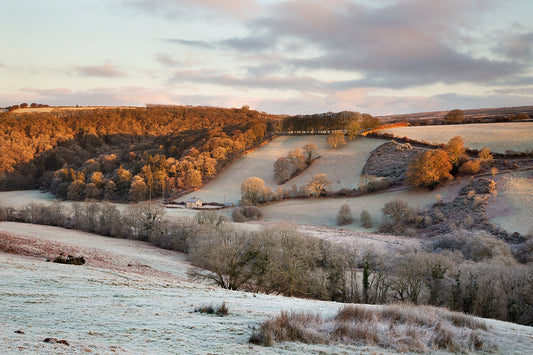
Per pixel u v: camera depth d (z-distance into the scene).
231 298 20.88
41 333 9.50
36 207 95.69
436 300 46.28
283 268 43.66
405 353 10.67
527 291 41.16
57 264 27.86
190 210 115.12
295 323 11.84
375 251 55.16
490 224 76.81
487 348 12.27
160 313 13.69
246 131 181.50
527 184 92.25
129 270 36.00
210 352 9.05
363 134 168.00
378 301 47.84
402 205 89.81
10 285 17.16
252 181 120.75
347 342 11.27
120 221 85.69
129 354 8.16
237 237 49.41
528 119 176.88
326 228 90.38
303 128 188.12
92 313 12.80
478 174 104.62
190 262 56.31
